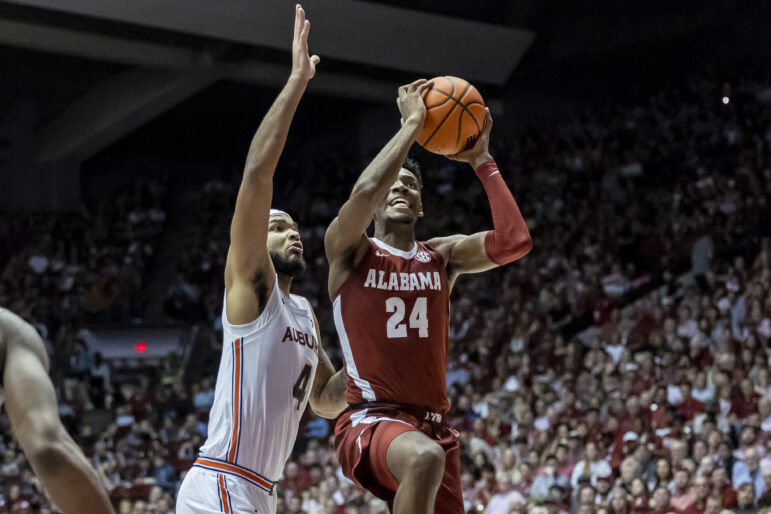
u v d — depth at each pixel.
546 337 12.41
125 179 22.92
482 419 10.50
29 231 19.42
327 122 23.20
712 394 9.62
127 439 12.09
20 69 19.16
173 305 17.14
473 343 13.23
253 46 16.94
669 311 11.91
